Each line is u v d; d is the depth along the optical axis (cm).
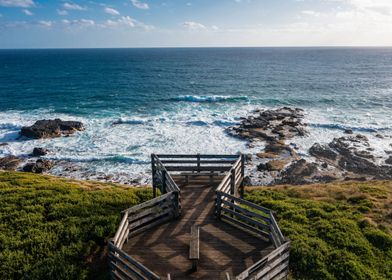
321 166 3067
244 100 6166
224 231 1004
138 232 988
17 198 1412
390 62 16788
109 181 2809
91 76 10475
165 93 7119
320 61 17450
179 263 852
